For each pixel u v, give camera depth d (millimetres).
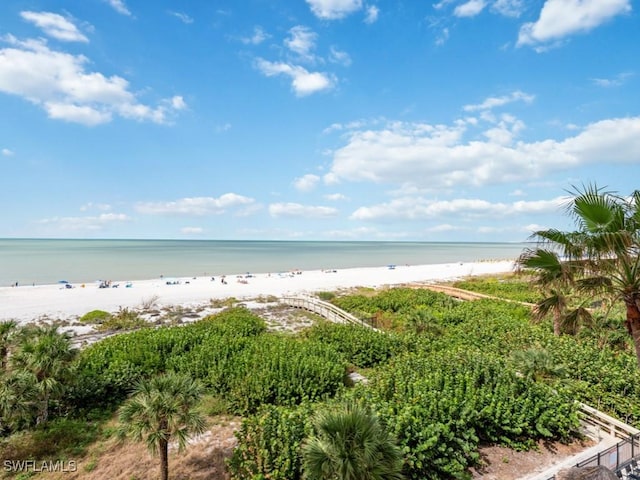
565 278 9445
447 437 10938
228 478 10766
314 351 19984
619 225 8469
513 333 23422
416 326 25031
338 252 195375
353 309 36219
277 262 117812
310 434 9516
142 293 48250
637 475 10172
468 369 15766
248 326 26562
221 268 93875
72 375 13680
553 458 11414
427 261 133500
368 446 7102
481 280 57844
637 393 14562
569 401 13492
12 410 12195
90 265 91500
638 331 8805
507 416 12125
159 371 19172
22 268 81625
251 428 11281
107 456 12016
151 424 9500
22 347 13188
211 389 17109
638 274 8648
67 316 34781
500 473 10625
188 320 34031
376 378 15812
